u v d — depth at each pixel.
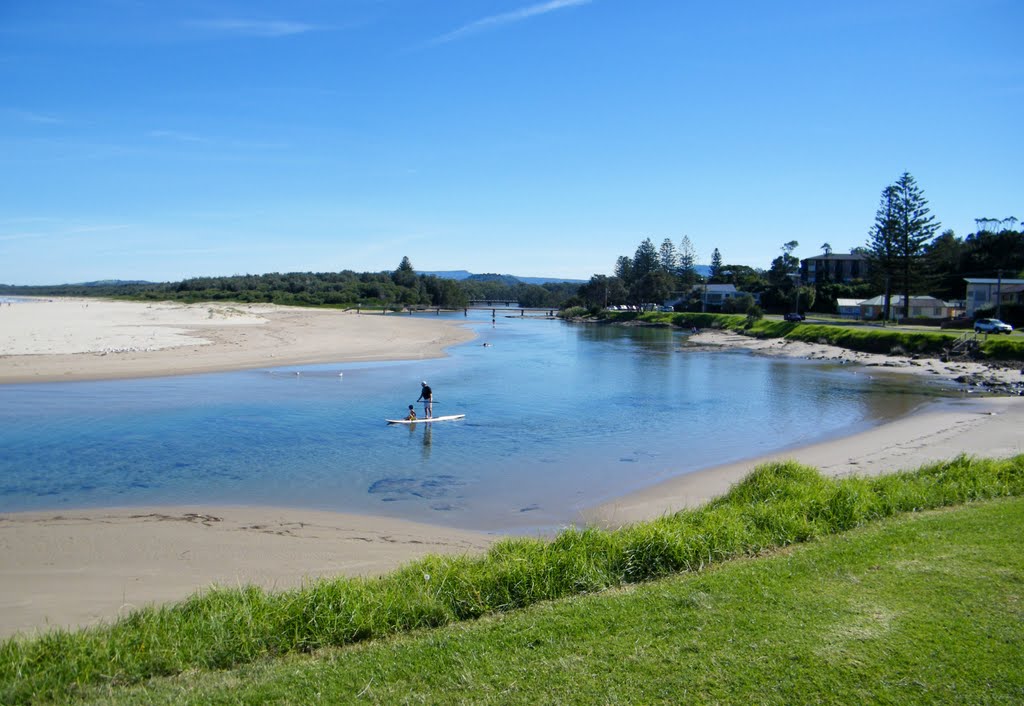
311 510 14.77
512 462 19.72
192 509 14.62
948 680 5.69
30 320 66.69
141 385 32.41
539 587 8.39
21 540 12.31
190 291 170.12
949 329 63.00
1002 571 8.09
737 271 156.50
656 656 6.33
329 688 6.05
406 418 25.66
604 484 17.41
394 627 7.62
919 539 9.50
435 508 15.16
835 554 9.02
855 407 30.64
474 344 65.94
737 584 8.09
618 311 129.00
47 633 7.30
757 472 13.54
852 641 6.43
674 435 24.11
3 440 21.08
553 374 42.50
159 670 6.78
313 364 42.97
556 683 5.91
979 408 29.83
